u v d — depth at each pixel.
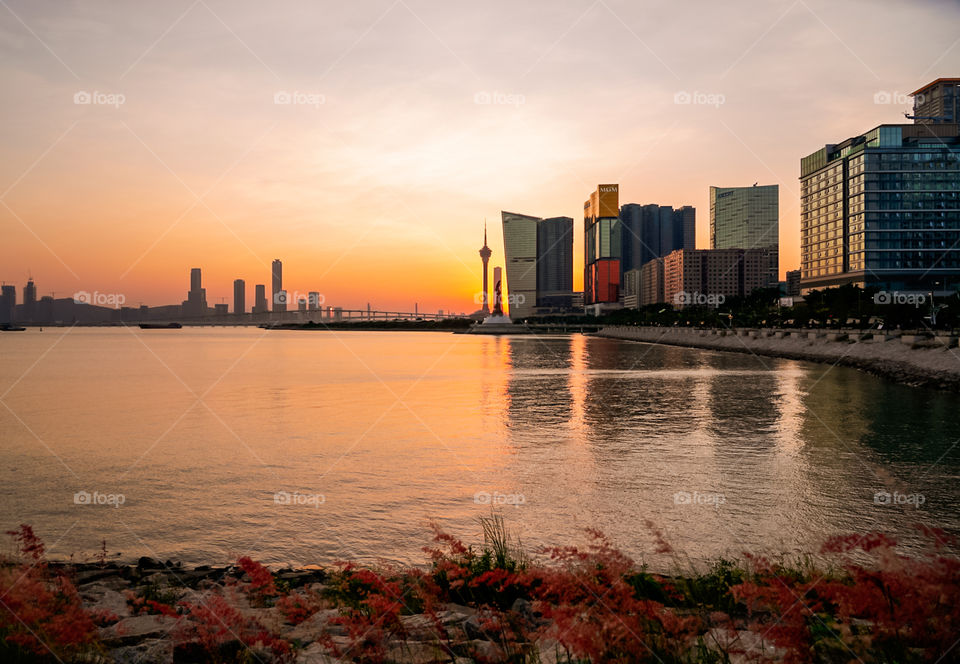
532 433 40.84
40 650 7.28
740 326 199.12
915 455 32.72
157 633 8.75
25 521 22.77
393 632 7.99
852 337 112.38
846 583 9.33
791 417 46.88
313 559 18.62
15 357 145.25
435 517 22.69
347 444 37.34
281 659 7.36
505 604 9.66
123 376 90.75
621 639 6.82
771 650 7.09
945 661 6.44
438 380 81.81
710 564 16.78
